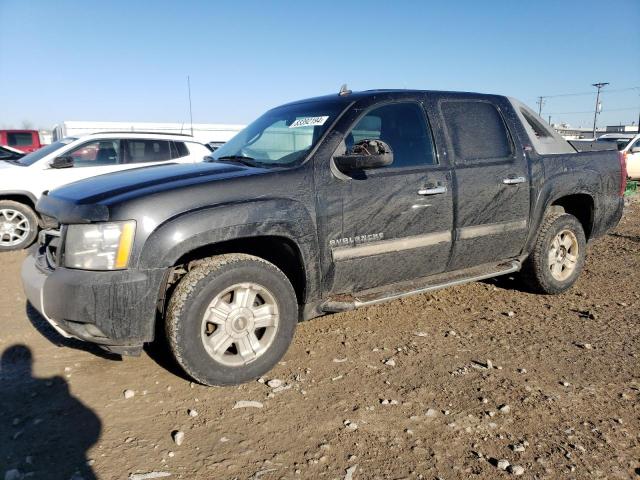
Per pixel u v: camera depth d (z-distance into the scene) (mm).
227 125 23875
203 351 3232
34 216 7926
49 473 2510
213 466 2586
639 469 2578
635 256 7250
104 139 8492
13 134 21625
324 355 3900
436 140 4270
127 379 3496
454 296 5312
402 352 3955
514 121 4840
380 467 2590
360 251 3789
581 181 5145
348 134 3850
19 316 4684
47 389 3355
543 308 4965
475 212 4379
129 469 2547
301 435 2861
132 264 3035
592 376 3572
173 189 3213
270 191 3438
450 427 2943
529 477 2514
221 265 3258
